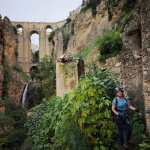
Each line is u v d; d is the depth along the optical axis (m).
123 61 5.01
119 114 2.92
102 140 2.89
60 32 41.06
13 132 14.83
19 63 40.44
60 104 3.13
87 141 2.73
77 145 2.64
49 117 3.48
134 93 4.30
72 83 5.13
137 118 3.59
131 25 4.86
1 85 24.14
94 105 2.80
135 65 4.42
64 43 37.50
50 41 45.31
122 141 2.99
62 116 2.68
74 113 2.53
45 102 5.80
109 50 8.98
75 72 5.16
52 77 28.48
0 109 19.23
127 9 7.84
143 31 3.35
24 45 43.09
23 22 44.72
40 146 3.75
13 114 19.56
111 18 20.55
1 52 26.56
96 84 3.04
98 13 23.48
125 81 4.85
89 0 26.28
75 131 2.70
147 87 3.19
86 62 13.88
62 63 5.42
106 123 2.78
